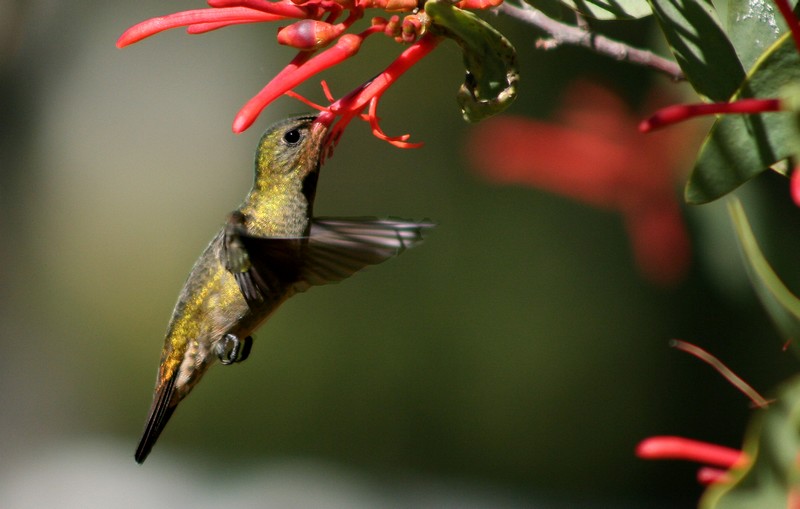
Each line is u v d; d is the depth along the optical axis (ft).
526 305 38.42
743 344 28.50
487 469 38.83
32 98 35.04
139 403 40.96
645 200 20.79
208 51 44.86
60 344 40.29
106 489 37.68
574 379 37.91
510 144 22.00
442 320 39.60
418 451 39.55
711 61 10.40
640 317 36.63
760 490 7.71
